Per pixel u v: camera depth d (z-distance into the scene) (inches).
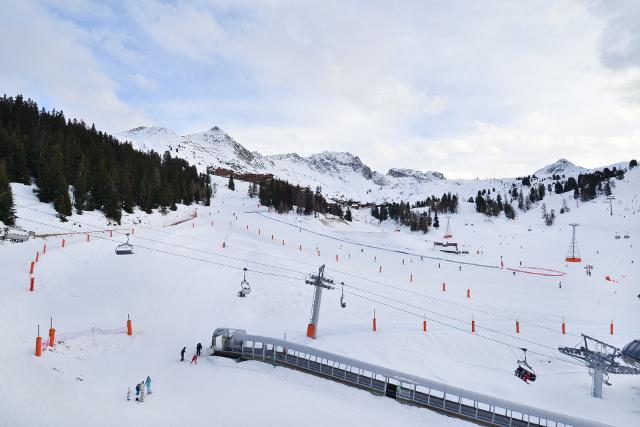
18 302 1585.9
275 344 1417.3
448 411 1162.0
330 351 1509.6
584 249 5502.0
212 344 1486.2
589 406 1263.5
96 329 1517.0
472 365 1530.5
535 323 2059.5
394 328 1797.5
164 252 2486.5
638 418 1190.3
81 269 2028.8
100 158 4077.3
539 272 3966.5
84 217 3206.2
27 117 4640.8
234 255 2716.5
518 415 1180.5
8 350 1202.6
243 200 7062.0
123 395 1085.1
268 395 1185.4
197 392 1167.0
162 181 4950.8
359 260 3577.8
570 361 1611.7
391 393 1237.7
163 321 1740.9
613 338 1883.6
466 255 4886.8
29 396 967.6
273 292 2154.3
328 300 2162.9
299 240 4175.7
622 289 3221.0
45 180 3142.2
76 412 951.6
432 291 2647.6
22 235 2297.0
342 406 1160.2
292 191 6855.3
